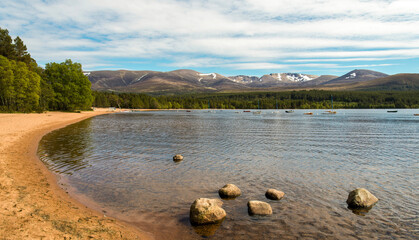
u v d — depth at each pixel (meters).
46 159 23.05
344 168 21.27
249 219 12.02
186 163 22.67
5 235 8.62
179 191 15.59
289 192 15.59
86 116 97.88
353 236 10.59
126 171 19.80
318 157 25.69
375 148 31.23
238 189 15.40
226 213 12.63
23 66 85.69
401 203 13.95
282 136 43.03
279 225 11.46
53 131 45.84
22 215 10.55
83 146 30.48
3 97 82.19
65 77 101.00
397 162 23.56
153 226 11.24
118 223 11.28
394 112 169.12
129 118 97.06
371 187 16.52
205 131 50.47
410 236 10.63
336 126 64.56
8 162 20.52
